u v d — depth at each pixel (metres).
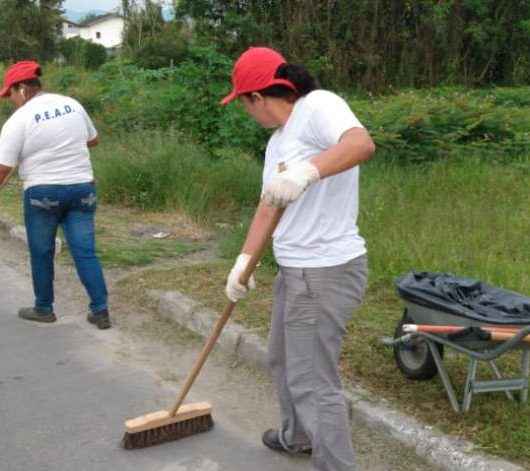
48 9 40.16
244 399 4.25
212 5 17.44
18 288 6.27
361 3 17.52
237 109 10.23
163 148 9.25
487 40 18.77
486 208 7.82
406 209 7.64
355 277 2.99
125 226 7.99
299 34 17.33
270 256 6.36
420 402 3.85
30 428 3.88
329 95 2.83
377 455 3.58
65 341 5.12
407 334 3.88
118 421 3.97
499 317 3.64
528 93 15.48
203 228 8.02
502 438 3.45
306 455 3.62
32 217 5.22
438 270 5.80
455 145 10.27
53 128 5.00
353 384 4.07
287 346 3.07
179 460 3.57
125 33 26.41
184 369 4.67
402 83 18.00
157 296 5.68
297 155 2.82
